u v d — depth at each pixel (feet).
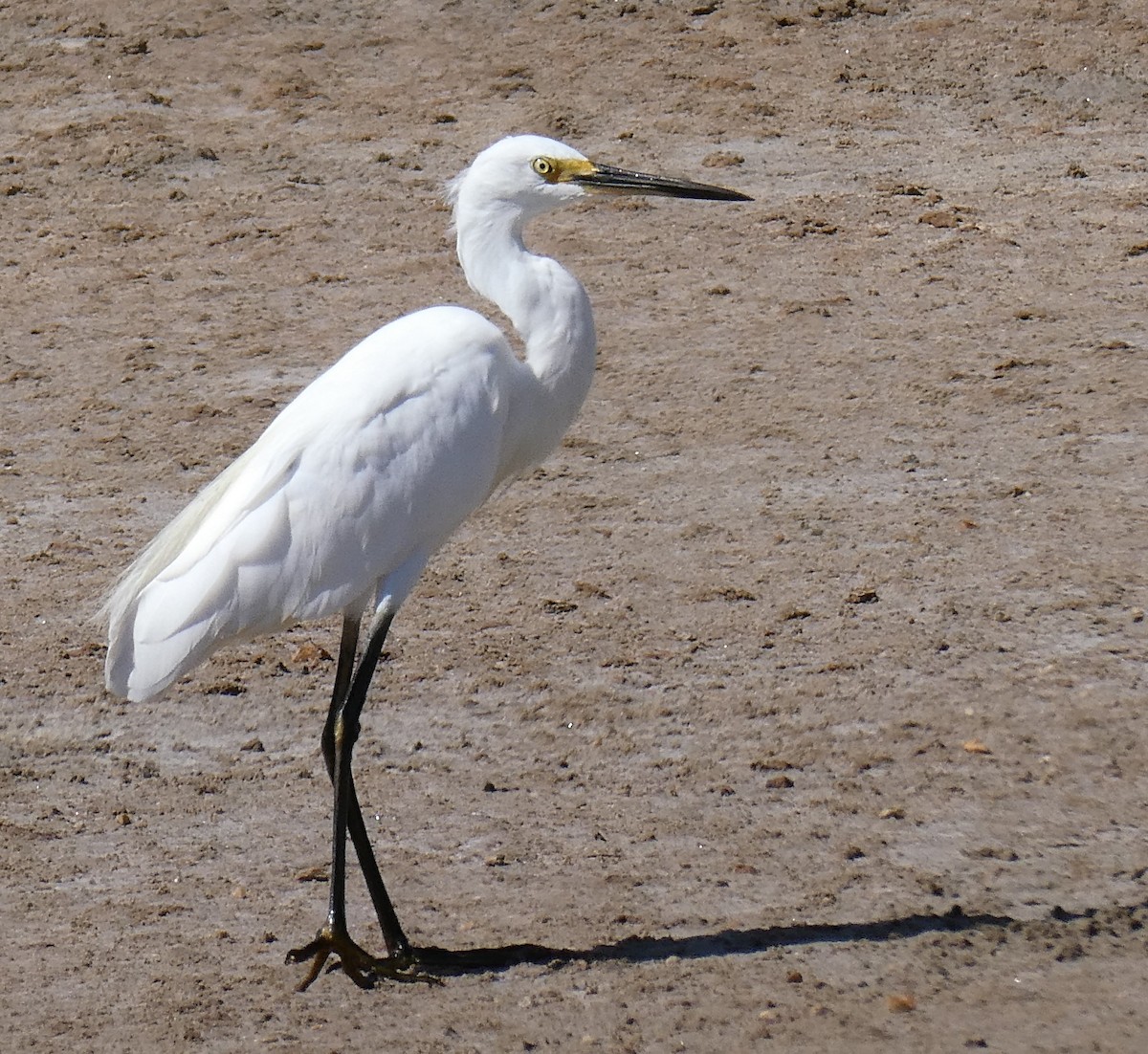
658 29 94.48
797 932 27.30
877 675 36.68
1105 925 26.84
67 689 37.76
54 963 27.32
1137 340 56.03
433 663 38.29
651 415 52.44
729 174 76.07
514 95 86.84
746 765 33.35
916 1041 23.82
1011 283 62.03
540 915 28.32
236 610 26.61
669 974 26.12
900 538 43.55
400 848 30.89
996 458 48.03
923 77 88.02
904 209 70.79
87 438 52.44
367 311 62.08
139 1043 24.91
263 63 91.61
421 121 83.76
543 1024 24.93
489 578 42.60
